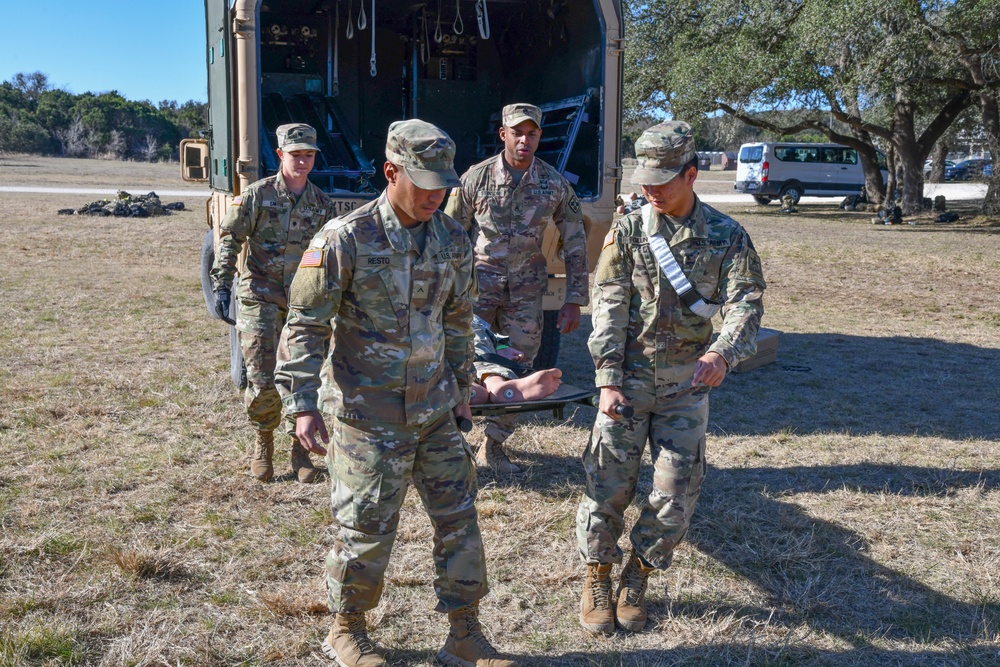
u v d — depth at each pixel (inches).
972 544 151.8
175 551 142.3
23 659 111.1
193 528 152.2
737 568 142.4
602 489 121.0
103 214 778.2
